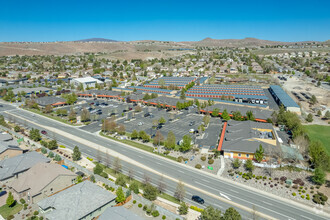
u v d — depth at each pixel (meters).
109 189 57.22
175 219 47.38
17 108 136.00
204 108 125.88
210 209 43.72
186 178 63.75
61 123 109.81
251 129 86.06
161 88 181.00
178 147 82.50
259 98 142.75
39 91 172.00
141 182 61.56
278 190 57.72
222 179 63.19
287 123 96.06
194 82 195.88
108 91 169.62
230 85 183.00
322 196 53.81
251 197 55.66
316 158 65.81
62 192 50.44
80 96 167.25
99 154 76.00
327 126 105.50
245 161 71.19
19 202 52.47
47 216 43.50
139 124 106.12
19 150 74.25
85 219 45.38
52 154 73.81
